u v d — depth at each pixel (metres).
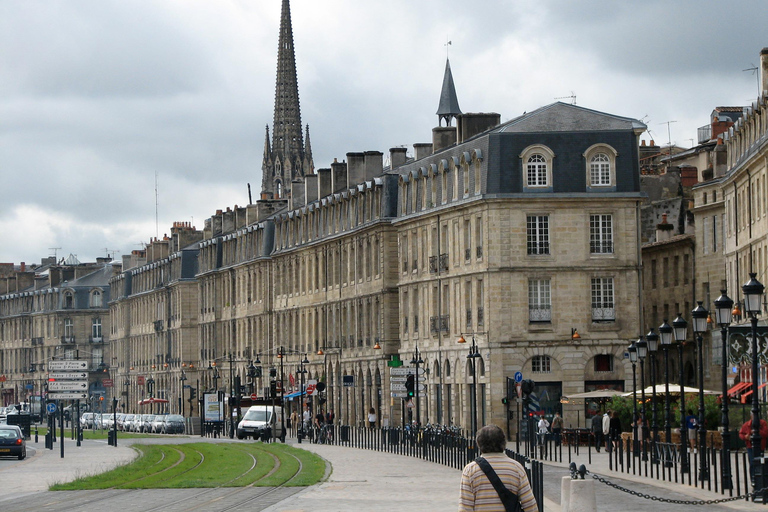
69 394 84.88
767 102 79.81
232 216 167.00
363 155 123.88
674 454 53.69
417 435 73.00
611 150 91.50
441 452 65.94
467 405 95.75
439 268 100.75
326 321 126.75
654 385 60.53
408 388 79.19
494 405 90.50
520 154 91.38
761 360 56.94
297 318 135.75
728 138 93.31
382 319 111.50
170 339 178.38
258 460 70.38
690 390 73.00
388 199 111.56
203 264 167.25
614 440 70.12
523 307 91.00
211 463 68.88
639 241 91.44
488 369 91.00
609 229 91.62
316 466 62.78
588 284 91.12
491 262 91.50
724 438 43.16
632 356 67.44
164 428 136.50
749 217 84.06
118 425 151.75
